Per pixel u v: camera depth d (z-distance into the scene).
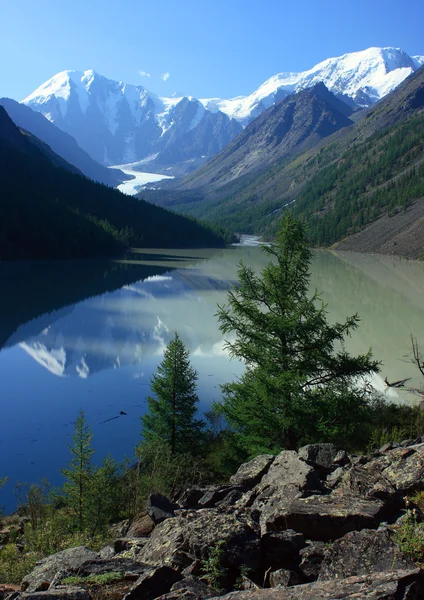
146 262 146.62
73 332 53.06
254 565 5.89
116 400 33.69
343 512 6.68
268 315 19.70
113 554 7.58
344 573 5.41
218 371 40.56
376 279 107.50
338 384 19.39
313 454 11.50
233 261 153.88
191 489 10.75
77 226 161.88
